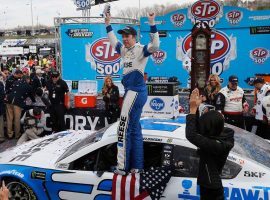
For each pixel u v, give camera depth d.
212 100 7.13
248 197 3.56
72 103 9.38
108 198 4.02
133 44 4.00
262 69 10.15
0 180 4.42
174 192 3.79
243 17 10.06
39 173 4.29
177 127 4.27
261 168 3.66
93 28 10.42
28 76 9.80
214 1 10.21
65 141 5.14
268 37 9.95
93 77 10.68
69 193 4.18
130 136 3.99
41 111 7.97
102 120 8.30
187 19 10.61
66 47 10.65
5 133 9.26
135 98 3.93
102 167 4.20
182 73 10.95
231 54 10.37
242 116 6.88
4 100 8.68
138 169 3.99
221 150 3.03
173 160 3.90
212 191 3.14
